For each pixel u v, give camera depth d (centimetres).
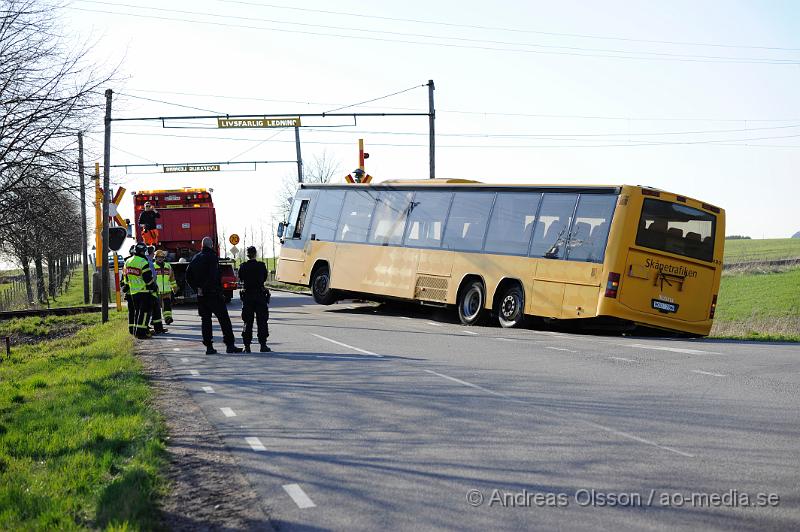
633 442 796
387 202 2611
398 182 2597
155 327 2130
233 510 622
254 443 839
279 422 938
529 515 587
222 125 3103
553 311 2008
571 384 1148
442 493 645
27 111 1709
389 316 2598
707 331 1958
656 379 1187
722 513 579
